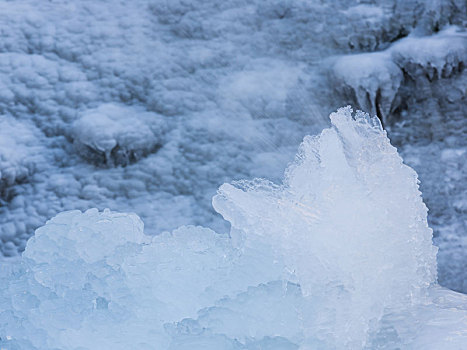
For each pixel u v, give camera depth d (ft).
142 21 21.33
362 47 20.33
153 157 18.29
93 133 17.51
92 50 20.51
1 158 16.87
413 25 20.16
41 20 20.79
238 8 21.27
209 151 18.51
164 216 17.31
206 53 20.51
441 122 18.28
